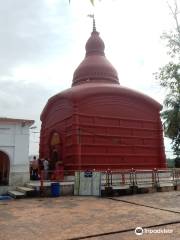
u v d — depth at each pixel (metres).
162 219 9.55
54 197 15.32
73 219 9.70
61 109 21.62
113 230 8.16
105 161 19.56
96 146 19.50
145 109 22.59
